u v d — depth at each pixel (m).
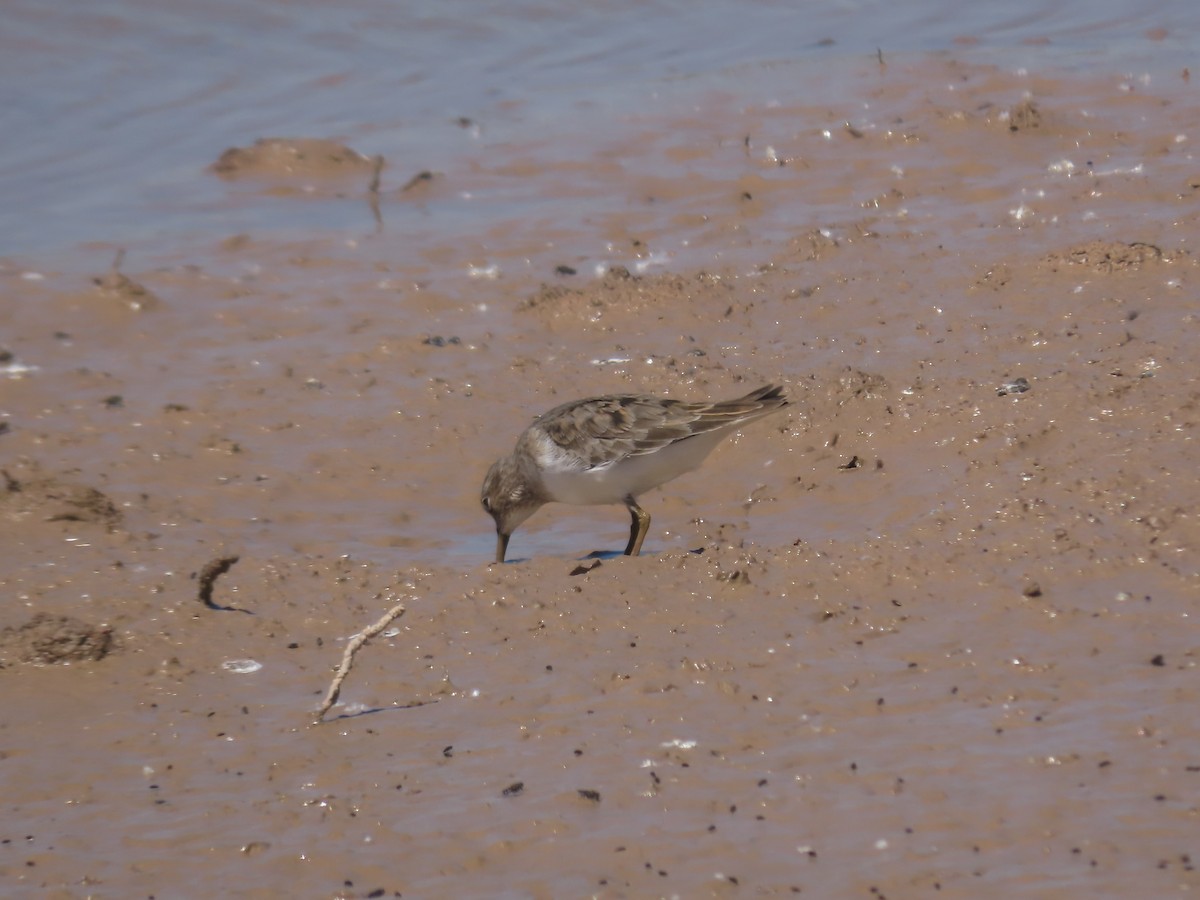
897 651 10.10
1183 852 7.70
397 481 14.59
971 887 7.59
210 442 15.25
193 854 8.61
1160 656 9.67
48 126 25.52
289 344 17.38
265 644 11.16
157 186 22.91
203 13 30.08
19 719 10.31
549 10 31.19
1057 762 8.59
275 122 25.59
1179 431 12.56
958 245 17.98
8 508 13.65
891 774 8.66
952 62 25.47
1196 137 20.70
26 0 29.42
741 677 9.97
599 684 10.09
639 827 8.41
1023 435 13.05
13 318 18.25
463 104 26.06
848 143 22.09
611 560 11.85
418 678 10.46
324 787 9.17
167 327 18.00
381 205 21.72
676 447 12.40
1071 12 28.95
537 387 15.95
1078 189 19.22
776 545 12.27
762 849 8.10
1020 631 10.16
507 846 8.36
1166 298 15.43
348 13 30.70
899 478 13.12
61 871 8.54
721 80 26.05
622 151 22.95
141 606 11.79
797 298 17.16
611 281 17.92
